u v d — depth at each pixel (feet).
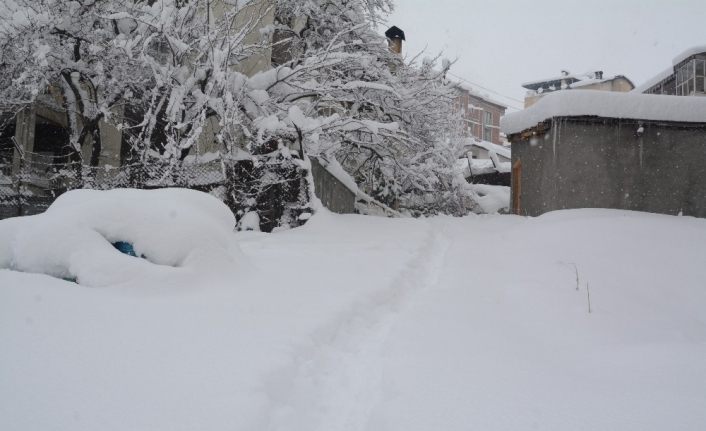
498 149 115.55
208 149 48.34
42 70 36.83
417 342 13.50
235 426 8.27
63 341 11.74
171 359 10.99
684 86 66.95
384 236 34.04
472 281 21.84
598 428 8.70
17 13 37.24
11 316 13.14
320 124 39.06
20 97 39.01
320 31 59.52
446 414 9.30
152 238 17.40
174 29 38.47
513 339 14.20
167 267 16.74
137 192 19.71
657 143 42.11
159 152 42.14
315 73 43.57
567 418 9.10
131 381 9.89
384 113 53.36
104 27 40.45
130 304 14.57
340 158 59.93
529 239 32.78
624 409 9.43
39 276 16.06
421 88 53.88
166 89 38.55
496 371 11.44
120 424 8.32
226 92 36.14
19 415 8.59
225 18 38.42
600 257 26.43
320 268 22.07
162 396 9.28
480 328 14.90
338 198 52.44
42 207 43.68
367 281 19.98
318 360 12.19
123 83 40.16
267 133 38.14
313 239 31.71
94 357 10.98
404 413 9.37
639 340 14.98
